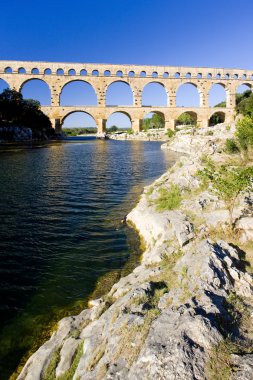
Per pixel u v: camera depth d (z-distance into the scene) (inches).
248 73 5216.5
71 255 558.3
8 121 3791.8
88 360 269.3
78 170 1599.4
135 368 237.8
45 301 419.2
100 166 1784.0
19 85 4488.2
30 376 281.3
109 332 289.3
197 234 510.6
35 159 2033.7
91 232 670.5
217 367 227.0
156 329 272.1
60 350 303.3
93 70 4712.1
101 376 244.1
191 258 406.6
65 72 4613.7
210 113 5049.2
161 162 2017.7
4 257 550.0
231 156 1173.1
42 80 4581.7
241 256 432.5
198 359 233.5
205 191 722.8
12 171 1504.7
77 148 3154.5
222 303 310.0
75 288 450.3
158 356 238.5
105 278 474.6
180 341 247.8
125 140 5019.7
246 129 1163.9
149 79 4872.0
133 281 407.8
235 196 557.6
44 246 599.2
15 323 375.6
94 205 893.8
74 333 320.5
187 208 641.6
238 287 349.4
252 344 255.9
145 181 1300.4
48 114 4616.1
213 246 422.6
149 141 4685.0
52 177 1364.4
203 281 343.9
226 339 255.6
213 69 5073.8
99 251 573.6
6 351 332.2
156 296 340.5
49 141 4252.0
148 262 473.1
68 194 1034.7
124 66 4798.2
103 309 350.6
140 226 663.8
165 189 835.4
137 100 4879.4
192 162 1088.2
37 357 300.7
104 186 1181.1
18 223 731.4
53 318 383.6
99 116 4761.3
